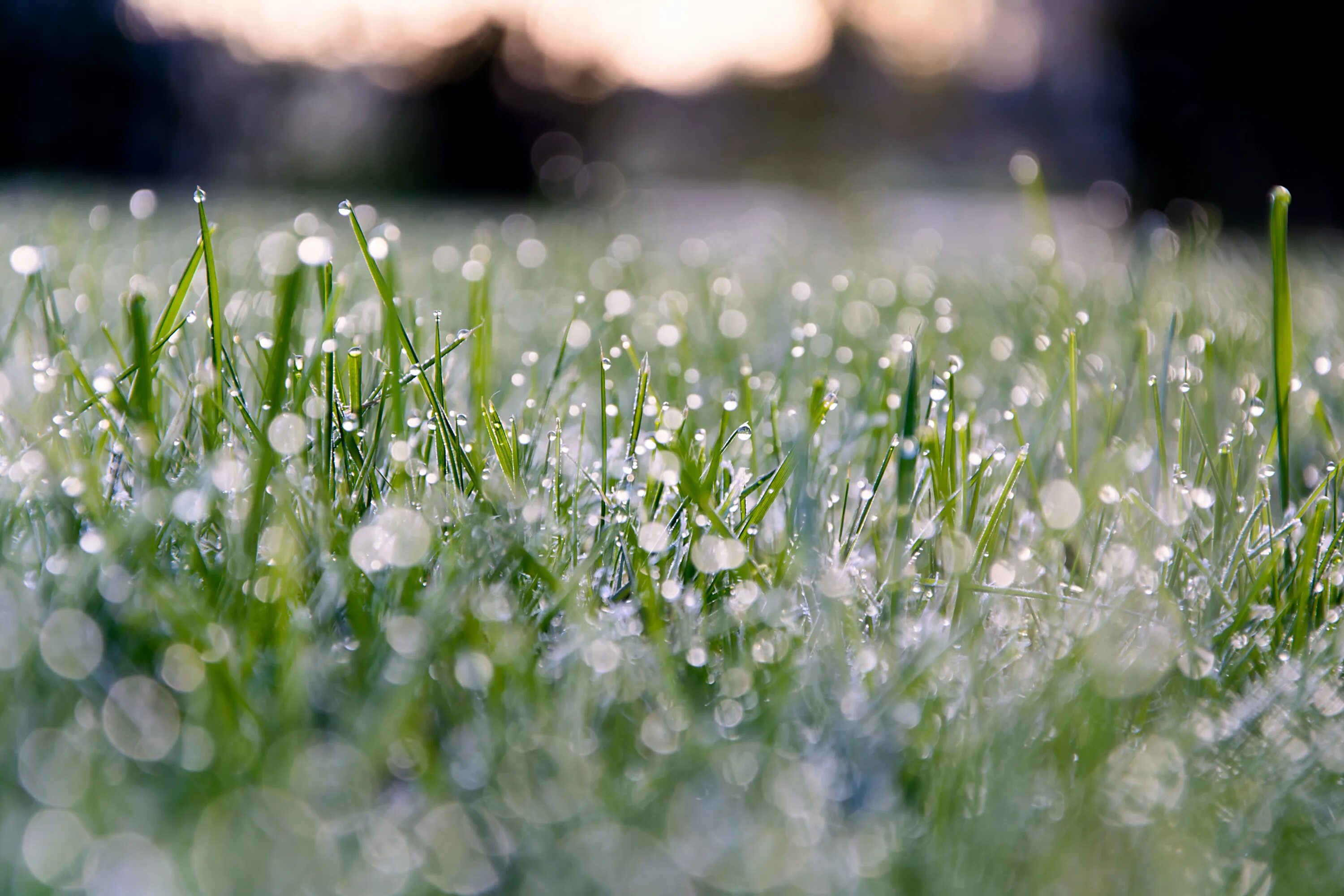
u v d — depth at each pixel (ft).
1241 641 1.41
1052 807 1.29
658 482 1.49
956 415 1.70
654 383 1.89
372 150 11.19
